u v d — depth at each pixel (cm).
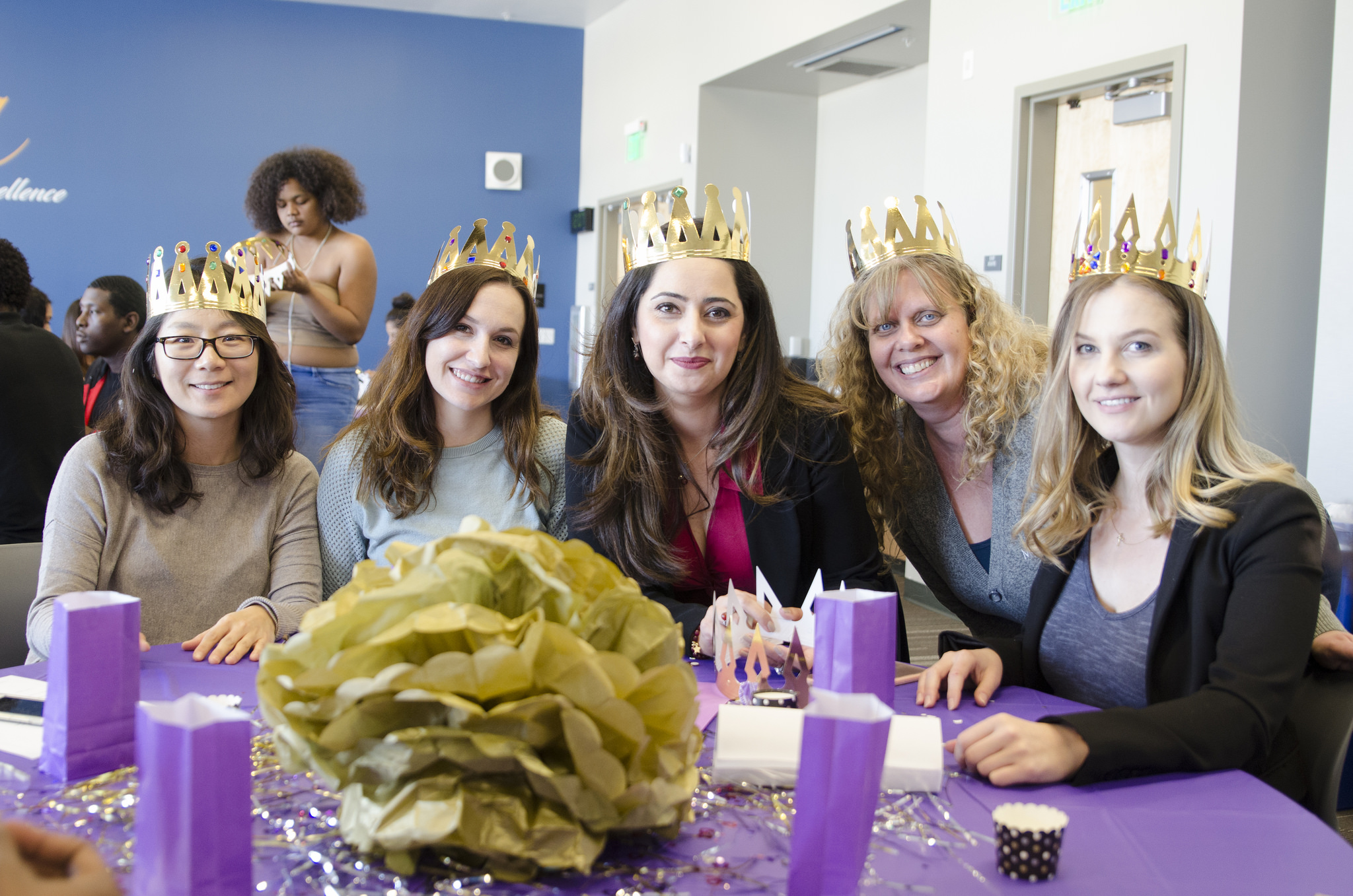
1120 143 405
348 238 377
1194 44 353
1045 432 144
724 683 124
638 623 81
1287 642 113
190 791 64
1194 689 124
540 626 71
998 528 173
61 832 82
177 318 161
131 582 165
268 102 812
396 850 73
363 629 75
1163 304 129
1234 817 91
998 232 445
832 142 712
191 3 790
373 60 831
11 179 761
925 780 95
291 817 86
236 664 136
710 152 700
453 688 70
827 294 724
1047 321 441
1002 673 137
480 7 823
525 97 867
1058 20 408
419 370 177
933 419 181
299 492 181
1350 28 321
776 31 602
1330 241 329
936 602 455
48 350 262
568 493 176
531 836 72
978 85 452
